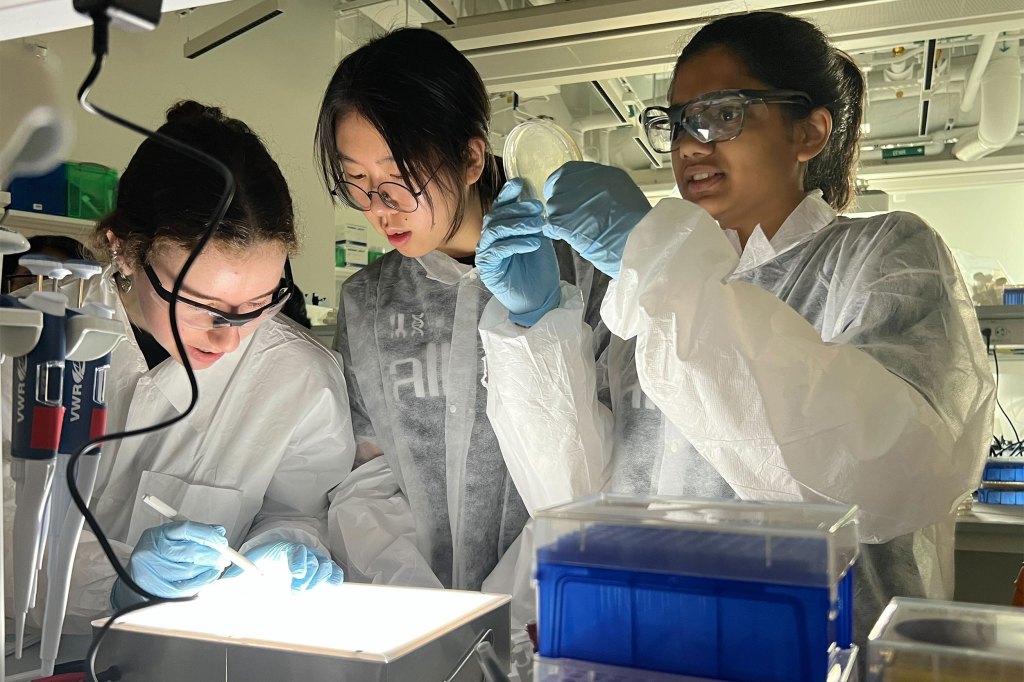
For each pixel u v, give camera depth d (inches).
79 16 29.9
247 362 68.1
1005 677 23.7
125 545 58.8
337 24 224.4
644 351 41.9
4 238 33.3
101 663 36.2
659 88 221.3
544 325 54.2
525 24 128.3
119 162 157.8
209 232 28.6
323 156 60.6
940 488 40.9
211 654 33.8
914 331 44.8
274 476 70.0
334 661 31.2
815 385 40.1
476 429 67.6
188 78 171.5
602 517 27.4
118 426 65.6
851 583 30.3
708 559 25.6
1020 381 163.2
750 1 116.8
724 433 41.5
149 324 56.0
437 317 70.3
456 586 67.1
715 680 25.3
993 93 190.4
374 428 73.3
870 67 196.1
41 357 33.6
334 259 203.3
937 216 288.5
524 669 40.1
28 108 29.7
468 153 60.8
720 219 53.1
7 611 45.1
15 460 34.3
